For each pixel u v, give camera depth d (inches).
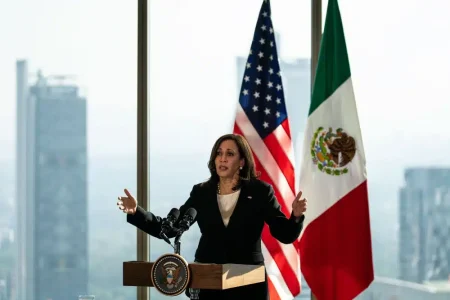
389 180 324.8
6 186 335.9
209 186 265.7
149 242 331.6
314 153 303.9
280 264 303.7
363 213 298.5
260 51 315.9
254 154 307.7
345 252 298.5
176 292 211.0
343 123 302.8
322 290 299.6
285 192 306.0
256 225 261.3
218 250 257.3
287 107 329.7
